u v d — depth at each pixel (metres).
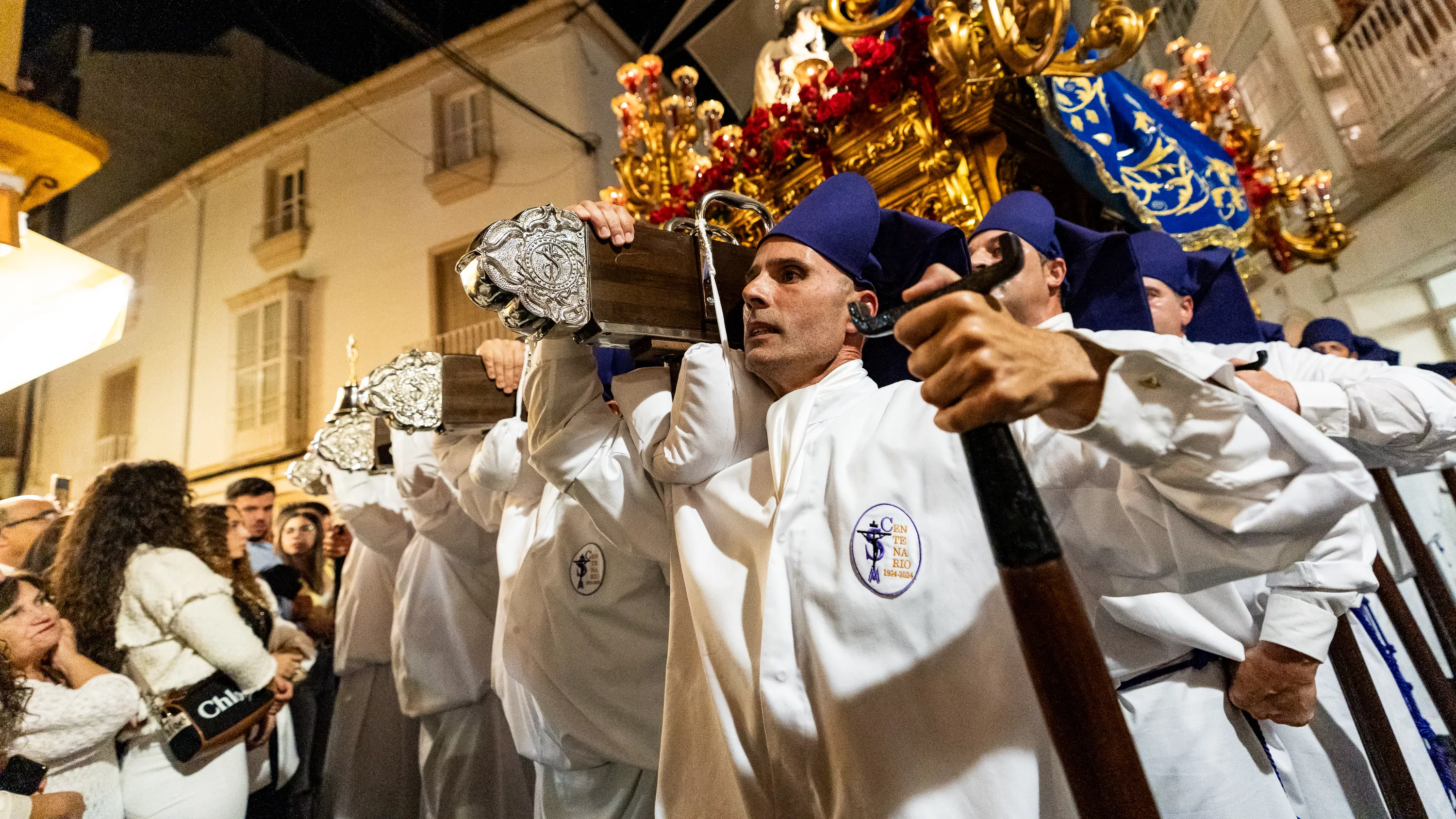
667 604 2.14
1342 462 1.05
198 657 2.89
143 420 7.56
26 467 6.16
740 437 1.57
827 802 1.25
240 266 8.54
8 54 3.00
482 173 9.06
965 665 1.19
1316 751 1.95
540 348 1.67
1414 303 5.42
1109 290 2.16
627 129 4.38
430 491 3.05
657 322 1.61
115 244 7.92
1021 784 1.12
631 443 1.74
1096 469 1.26
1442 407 1.71
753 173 3.86
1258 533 1.08
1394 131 5.26
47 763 2.48
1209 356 1.10
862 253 1.62
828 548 1.32
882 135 3.42
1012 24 2.79
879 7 3.76
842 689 1.22
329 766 3.70
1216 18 6.50
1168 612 1.45
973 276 0.96
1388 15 5.18
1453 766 2.62
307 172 9.10
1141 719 1.47
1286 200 4.72
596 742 2.17
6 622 2.51
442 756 3.20
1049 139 3.25
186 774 2.79
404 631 3.21
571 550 2.16
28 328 2.75
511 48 9.26
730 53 7.91
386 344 8.86
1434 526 4.82
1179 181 3.47
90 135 3.04
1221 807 1.39
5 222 2.71
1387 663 2.38
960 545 1.23
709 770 1.45
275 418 8.45
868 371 1.90
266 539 4.34
